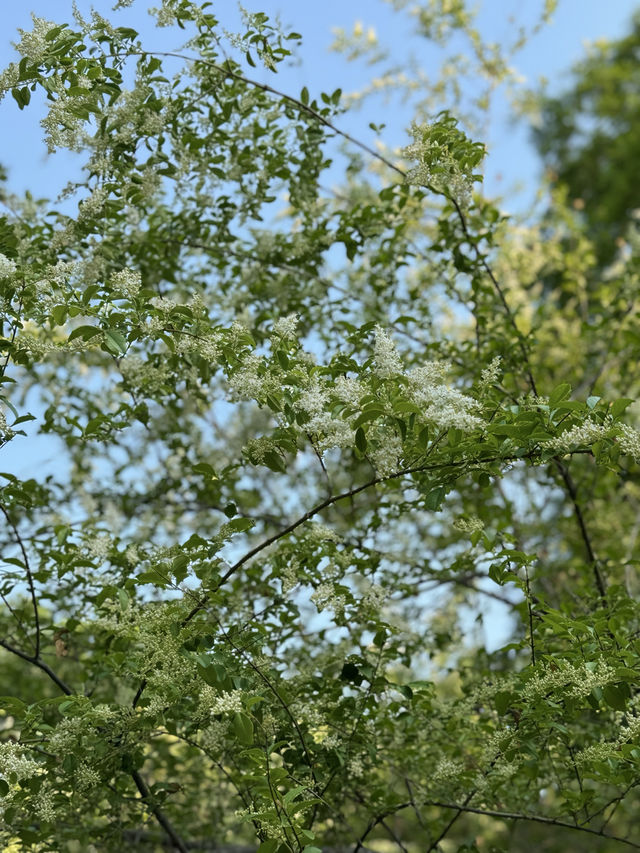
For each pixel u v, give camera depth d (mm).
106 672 3438
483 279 4621
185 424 4855
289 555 3373
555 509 5652
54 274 2881
